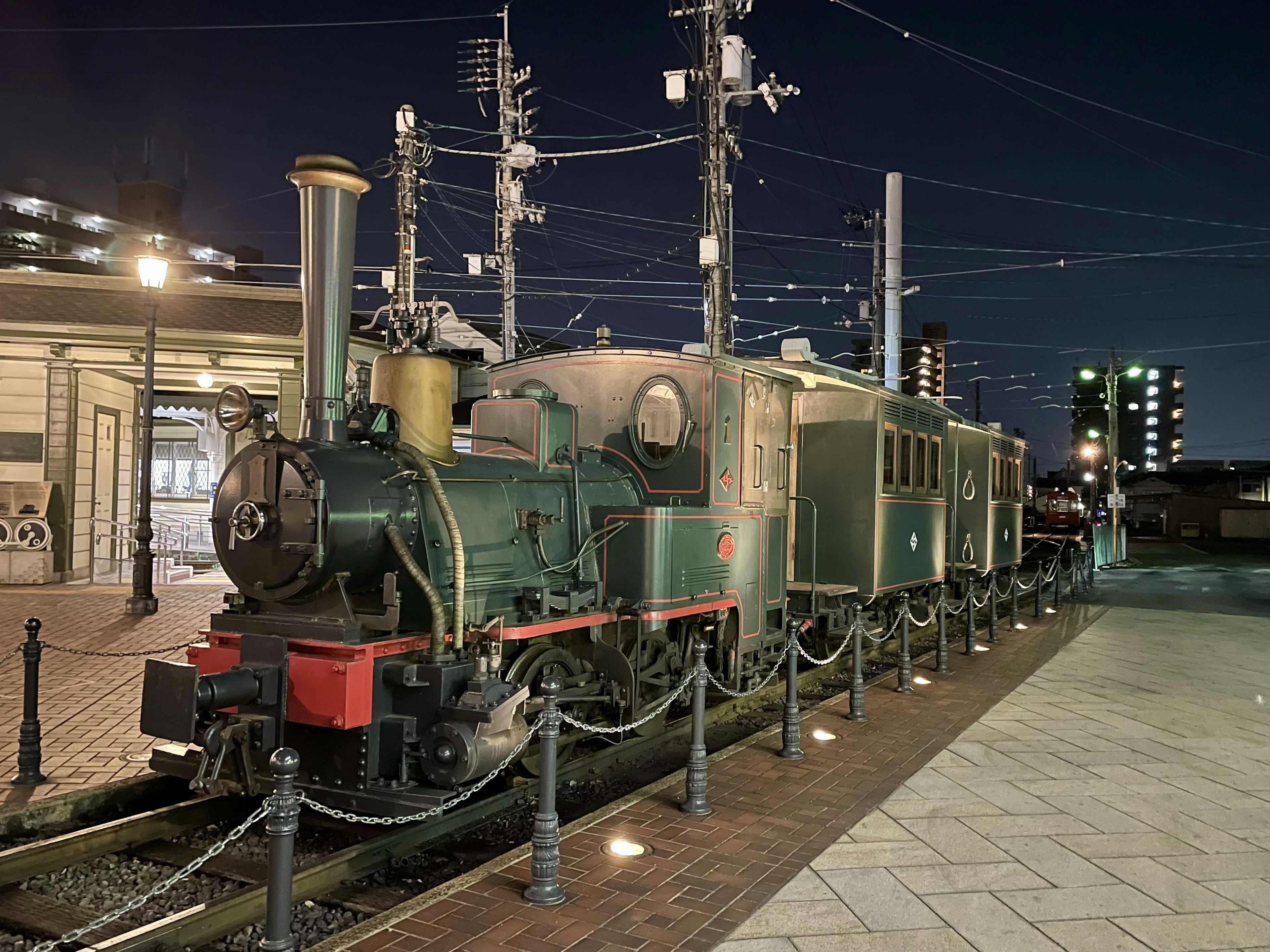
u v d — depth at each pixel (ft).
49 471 57.77
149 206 179.73
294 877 15.38
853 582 38.68
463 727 16.93
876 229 80.38
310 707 17.02
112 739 24.12
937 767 23.20
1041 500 195.21
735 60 48.47
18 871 16.28
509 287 72.33
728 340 50.42
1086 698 32.01
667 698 24.21
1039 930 14.35
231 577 18.76
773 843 17.83
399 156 56.70
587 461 25.41
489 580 20.17
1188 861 17.20
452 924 14.17
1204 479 218.59
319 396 18.81
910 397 43.42
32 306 58.29
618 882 15.84
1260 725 28.30
